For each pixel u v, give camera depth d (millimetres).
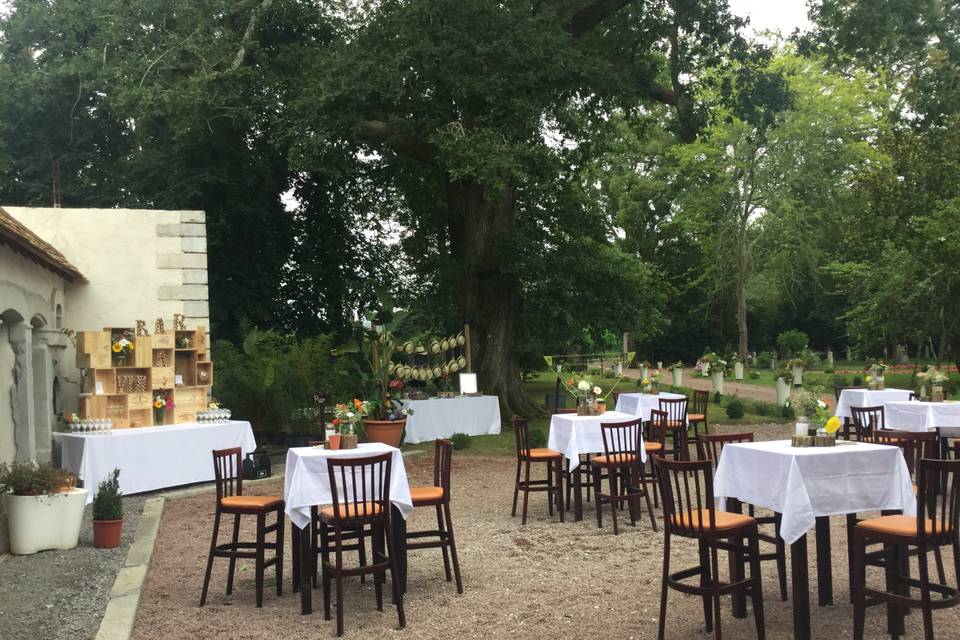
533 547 8719
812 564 7805
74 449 11734
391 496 6988
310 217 25203
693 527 5770
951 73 20047
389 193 26312
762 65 21359
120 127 24328
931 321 26500
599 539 9039
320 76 17766
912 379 27203
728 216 41000
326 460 6500
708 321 55312
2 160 22109
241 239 22688
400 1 18281
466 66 17453
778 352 52969
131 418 13031
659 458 6008
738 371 38812
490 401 19281
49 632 6031
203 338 14164
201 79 17969
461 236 21984
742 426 20422
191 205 21391
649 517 10266
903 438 7609
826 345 56906
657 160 44031
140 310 14812
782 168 39469
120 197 23406
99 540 8789
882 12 19266
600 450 10227
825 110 38344
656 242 48062
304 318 25062
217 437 13391
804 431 6605
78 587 7242
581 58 17750
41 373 12000
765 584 7145
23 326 10906
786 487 6051
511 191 21266
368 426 16484
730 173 41062
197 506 11523
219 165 21391
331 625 6285
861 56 20672
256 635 6070
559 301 21875
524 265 20234
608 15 20422
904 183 26438
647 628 6027
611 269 22422
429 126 18094
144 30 19453
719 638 5512
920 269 26281
